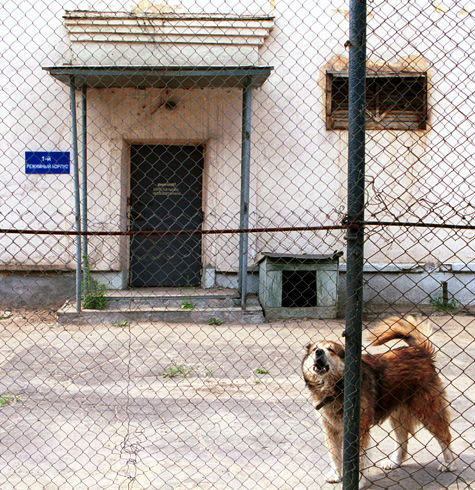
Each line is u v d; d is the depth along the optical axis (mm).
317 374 3631
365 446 3455
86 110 9062
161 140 9828
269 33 9414
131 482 3559
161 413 4883
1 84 9352
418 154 9336
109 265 9633
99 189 9641
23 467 3783
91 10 8867
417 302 9508
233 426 4578
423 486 3570
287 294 9039
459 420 4648
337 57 9555
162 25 8742
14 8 9141
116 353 6871
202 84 8711
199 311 8680
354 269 2852
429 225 2916
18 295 9586
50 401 5180
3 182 9516
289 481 3607
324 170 9711
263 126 9633
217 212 9789
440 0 8875
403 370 3727
